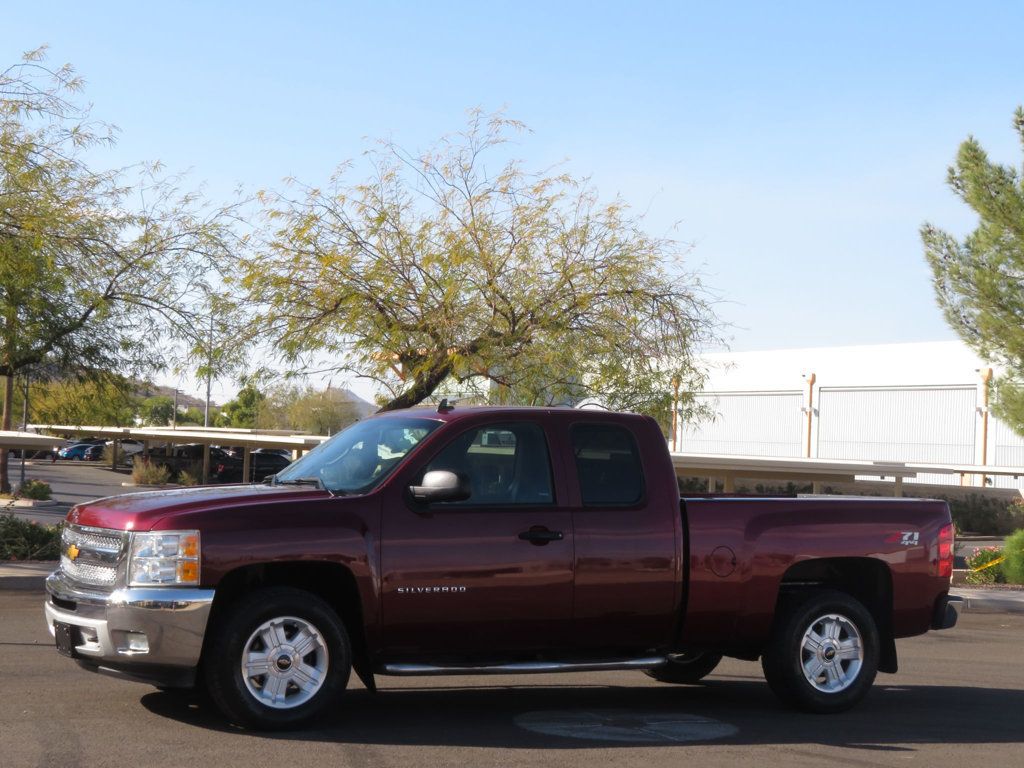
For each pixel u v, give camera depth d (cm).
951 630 1518
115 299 1994
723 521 827
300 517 726
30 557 1850
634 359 1828
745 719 823
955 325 2850
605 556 790
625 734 755
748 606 827
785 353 5734
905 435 5166
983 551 2216
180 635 689
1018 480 4672
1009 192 2684
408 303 1848
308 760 647
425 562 747
